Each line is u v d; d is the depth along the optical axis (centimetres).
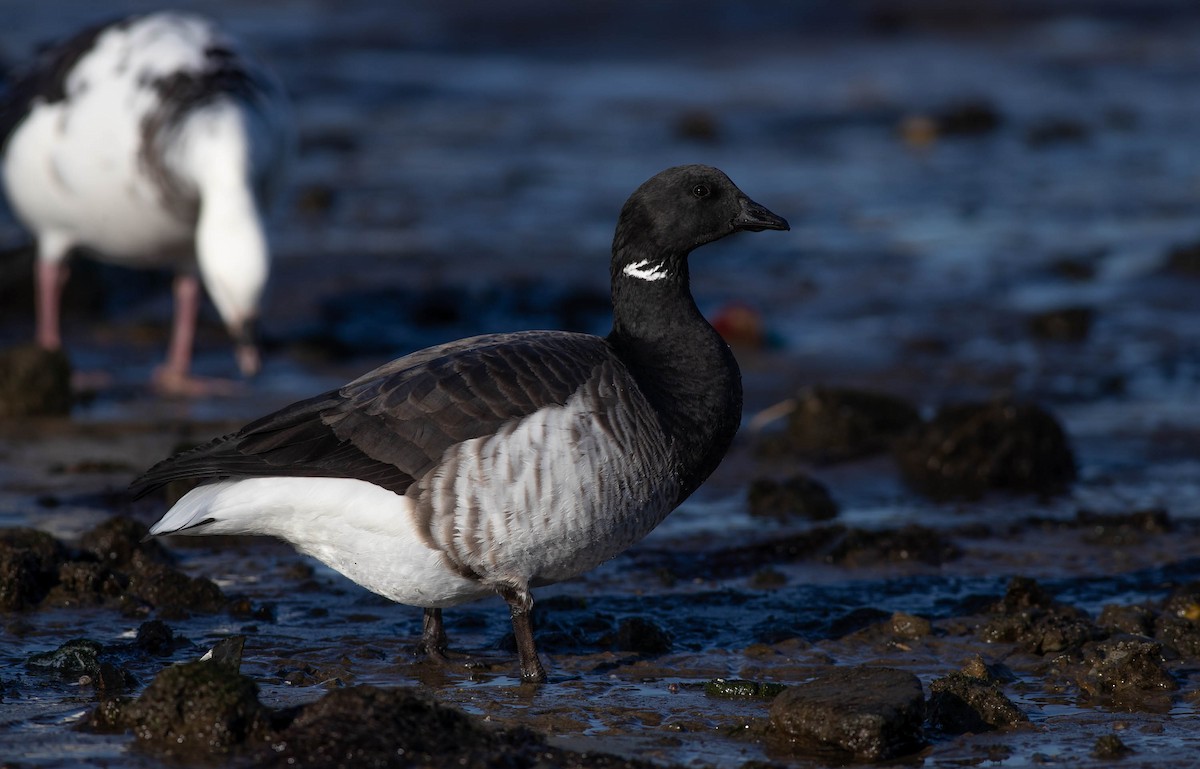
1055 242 2334
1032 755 818
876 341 1872
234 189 1619
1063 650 970
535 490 876
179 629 1013
